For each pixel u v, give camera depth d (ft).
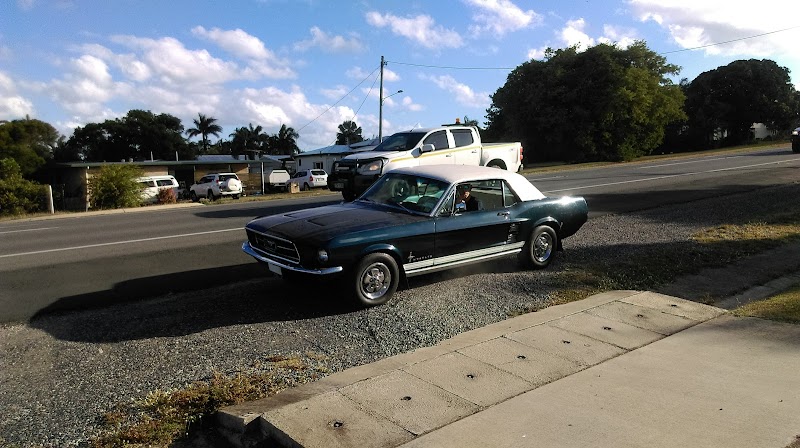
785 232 32.50
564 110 154.61
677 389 13.46
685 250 28.63
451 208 22.59
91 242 33.01
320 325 18.72
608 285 23.26
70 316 19.83
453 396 13.24
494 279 24.32
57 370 15.35
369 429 11.64
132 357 16.12
